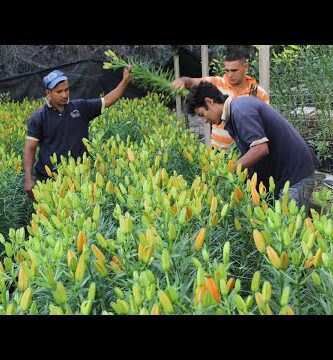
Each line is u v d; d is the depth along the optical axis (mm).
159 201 2508
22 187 5566
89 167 3898
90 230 2428
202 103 3605
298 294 1766
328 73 7121
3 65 15484
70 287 2047
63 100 5082
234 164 3322
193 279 1980
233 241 2643
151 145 4461
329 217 2527
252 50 7660
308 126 7746
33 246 2246
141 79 3580
